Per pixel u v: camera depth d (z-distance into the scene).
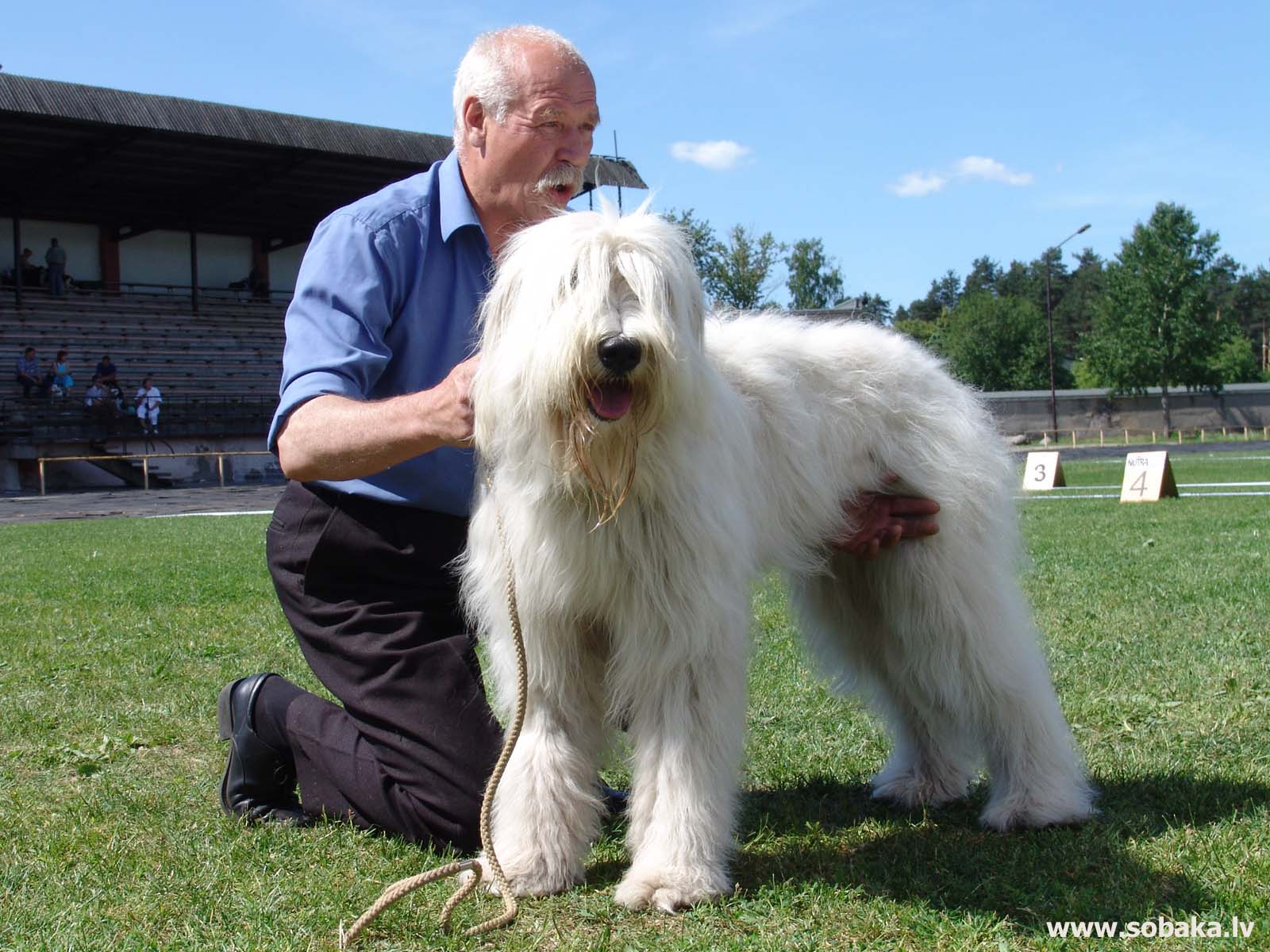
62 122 25.97
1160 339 55.03
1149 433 55.72
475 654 3.20
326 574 3.21
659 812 2.65
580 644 2.79
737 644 2.69
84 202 31.33
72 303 30.53
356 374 2.99
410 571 3.20
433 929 2.50
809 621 3.67
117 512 18.75
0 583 8.85
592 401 2.41
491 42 3.21
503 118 3.14
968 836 3.14
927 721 3.49
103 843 3.08
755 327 3.35
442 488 3.16
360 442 2.75
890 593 3.32
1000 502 3.38
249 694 3.28
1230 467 24.62
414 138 31.78
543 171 3.19
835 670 3.70
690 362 2.51
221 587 8.30
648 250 2.49
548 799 2.74
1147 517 12.01
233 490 25.05
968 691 3.26
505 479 2.65
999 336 83.12
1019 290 126.88
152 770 3.81
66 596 8.01
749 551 2.75
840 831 3.23
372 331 3.07
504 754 2.65
